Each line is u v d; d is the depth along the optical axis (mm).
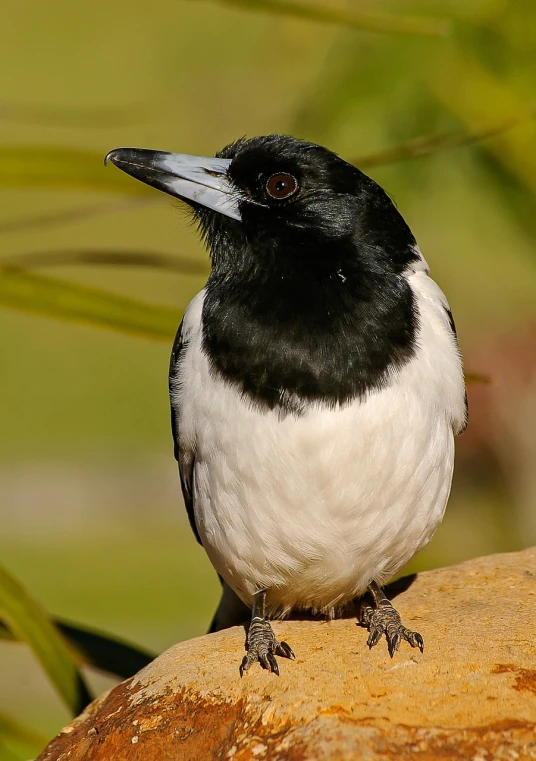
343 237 7816
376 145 12773
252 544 7688
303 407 7199
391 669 6637
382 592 7816
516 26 11852
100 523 22422
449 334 7699
